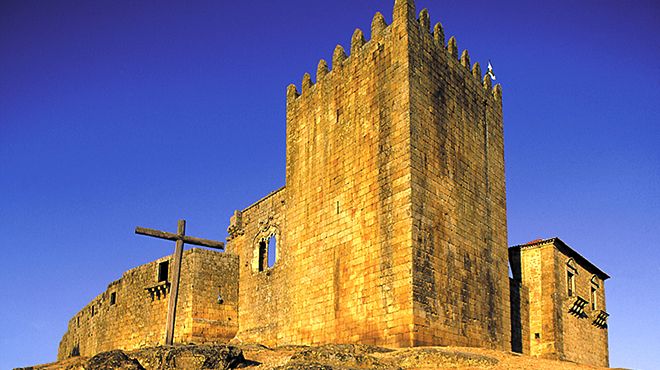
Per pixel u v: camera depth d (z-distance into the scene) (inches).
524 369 1094.4
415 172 1450.5
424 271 1409.9
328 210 1683.1
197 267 2137.1
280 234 2009.1
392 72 1550.2
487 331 1569.9
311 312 1670.8
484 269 1617.9
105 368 1049.5
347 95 1696.6
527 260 2048.5
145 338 2297.0
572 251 2123.5
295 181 1856.5
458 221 1557.6
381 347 1304.1
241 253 2225.6
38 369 1691.7
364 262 1517.0
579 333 2102.6
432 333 1391.5
